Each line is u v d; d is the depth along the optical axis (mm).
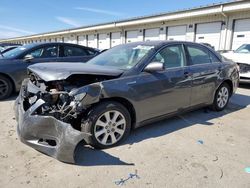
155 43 3861
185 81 3891
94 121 2957
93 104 2990
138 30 21531
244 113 4781
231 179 2496
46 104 2834
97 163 2770
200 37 16750
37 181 2418
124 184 2395
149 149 3133
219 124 4113
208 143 3350
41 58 6125
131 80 3236
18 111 3221
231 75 4863
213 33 15891
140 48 3816
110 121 3107
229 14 14750
